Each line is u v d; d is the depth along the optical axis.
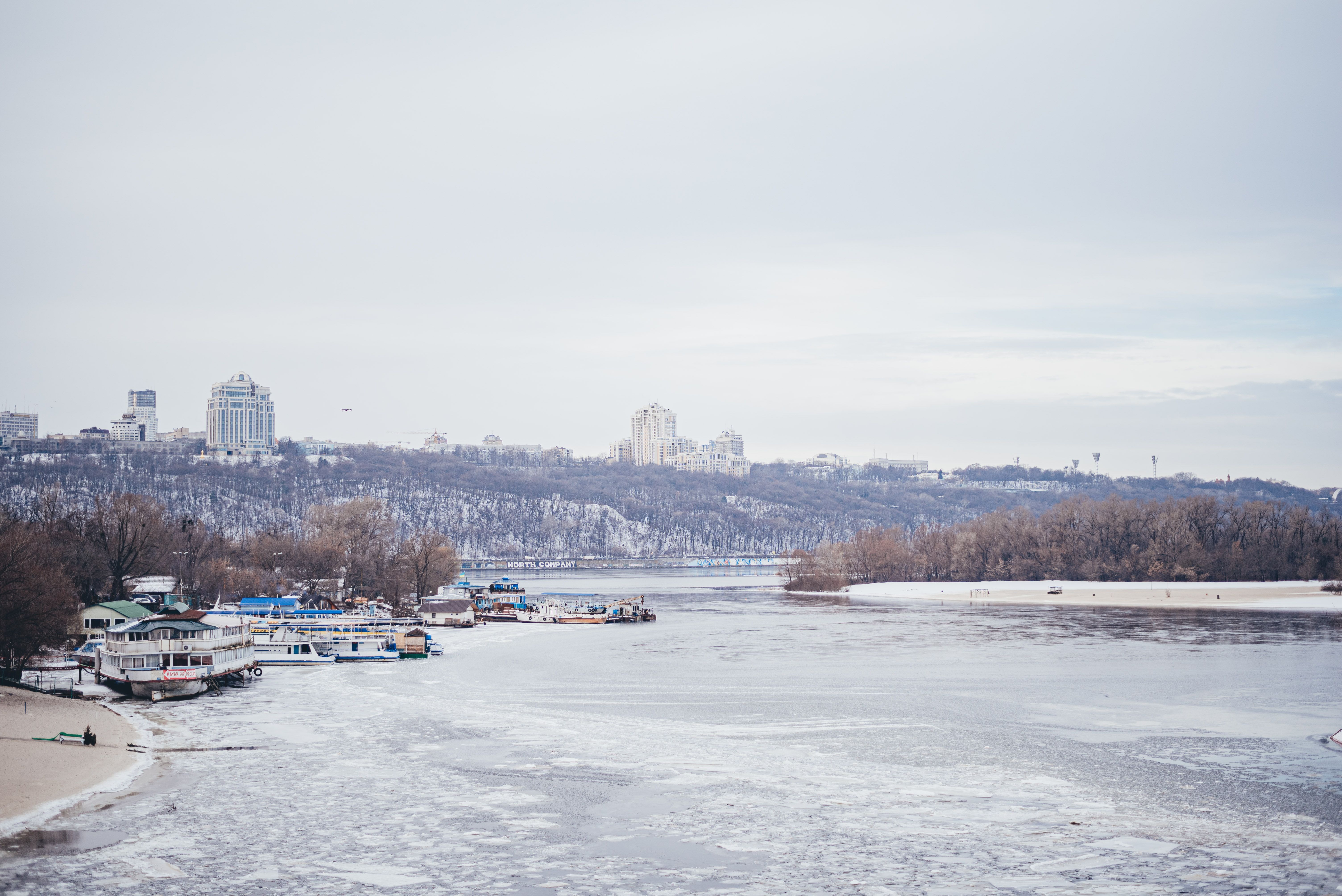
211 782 72.00
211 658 114.44
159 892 51.34
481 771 75.75
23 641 104.06
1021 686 116.94
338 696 112.38
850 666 136.88
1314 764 78.06
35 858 55.78
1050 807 66.56
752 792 70.12
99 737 84.62
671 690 116.06
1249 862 55.91
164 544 199.50
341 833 60.84
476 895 51.50
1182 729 91.50
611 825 62.72
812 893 51.88
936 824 62.97
